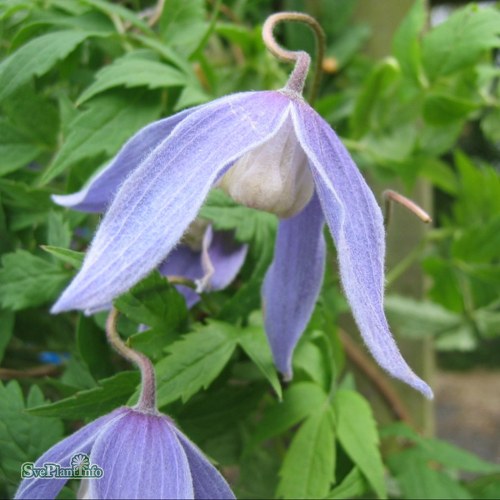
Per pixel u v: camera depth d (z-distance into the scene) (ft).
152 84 0.48
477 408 2.47
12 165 0.51
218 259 0.47
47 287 0.48
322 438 0.48
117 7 0.52
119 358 0.50
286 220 0.39
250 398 0.48
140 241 0.29
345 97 0.77
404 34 0.65
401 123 0.71
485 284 0.75
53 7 0.54
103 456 0.33
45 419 0.43
